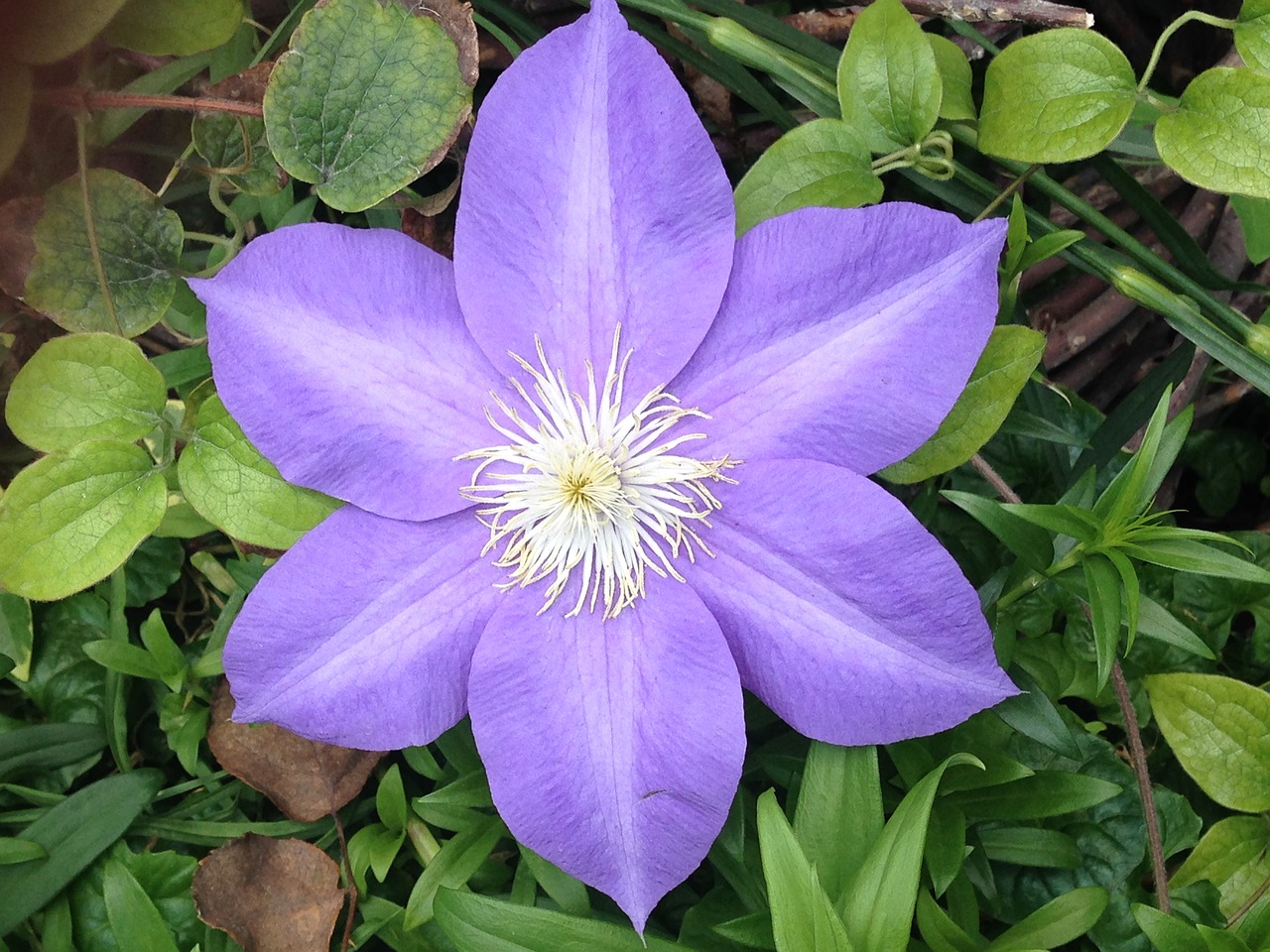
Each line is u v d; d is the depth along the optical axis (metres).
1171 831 0.29
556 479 0.22
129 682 0.28
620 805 0.22
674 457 0.22
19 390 0.24
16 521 0.24
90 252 0.26
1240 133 0.24
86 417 0.24
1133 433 0.31
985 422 0.25
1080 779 0.25
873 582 0.22
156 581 0.29
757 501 0.22
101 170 0.26
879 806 0.23
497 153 0.22
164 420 0.25
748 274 0.22
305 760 0.27
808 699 0.22
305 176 0.25
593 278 0.22
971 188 0.29
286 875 0.26
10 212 0.26
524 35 0.30
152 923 0.25
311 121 0.25
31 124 0.27
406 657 0.22
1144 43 0.36
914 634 0.22
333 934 0.27
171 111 0.29
